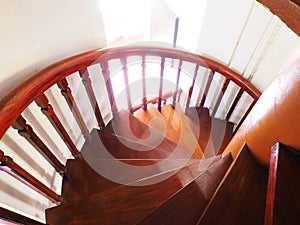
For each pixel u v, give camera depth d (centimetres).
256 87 162
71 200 138
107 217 125
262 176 96
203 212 91
